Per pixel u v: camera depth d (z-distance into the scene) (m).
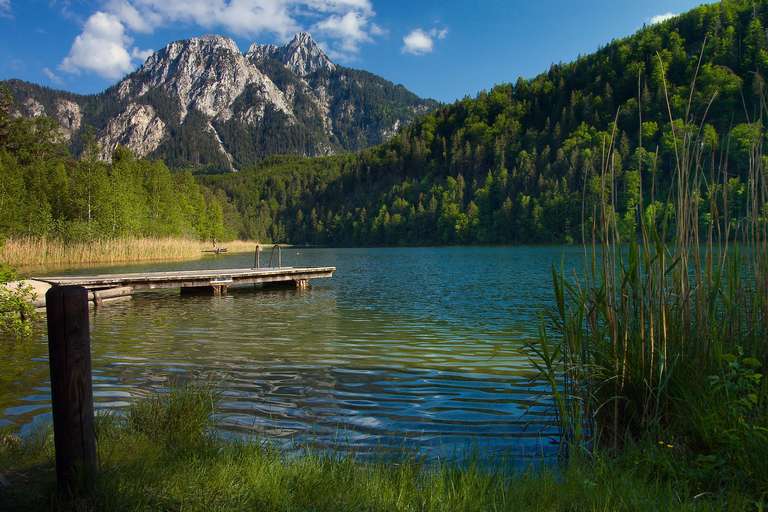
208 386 6.45
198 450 3.97
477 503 3.09
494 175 116.44
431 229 112.25
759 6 103.38
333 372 7.58
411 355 8.78
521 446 4.72
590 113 118.69
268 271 21.06
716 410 3.92
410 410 5.82
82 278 17.80
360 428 5.22
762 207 4.72
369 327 11.72
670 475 3.58
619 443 4.43
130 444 4.08
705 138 4.80
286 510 3.00
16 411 5.65
